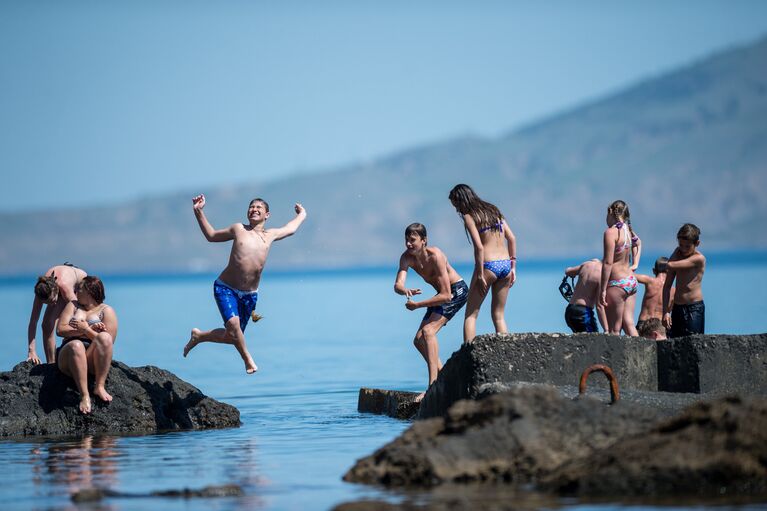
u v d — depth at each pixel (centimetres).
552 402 2616
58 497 2511
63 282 3969
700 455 2341
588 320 3956
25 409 3766
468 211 3866
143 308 14775
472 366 3362
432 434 2622
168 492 2506
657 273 4200
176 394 3897
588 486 2350
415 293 3919
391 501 2322
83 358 3731
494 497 2334
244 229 3828
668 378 3438
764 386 3406
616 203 3950
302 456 3050
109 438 3575
